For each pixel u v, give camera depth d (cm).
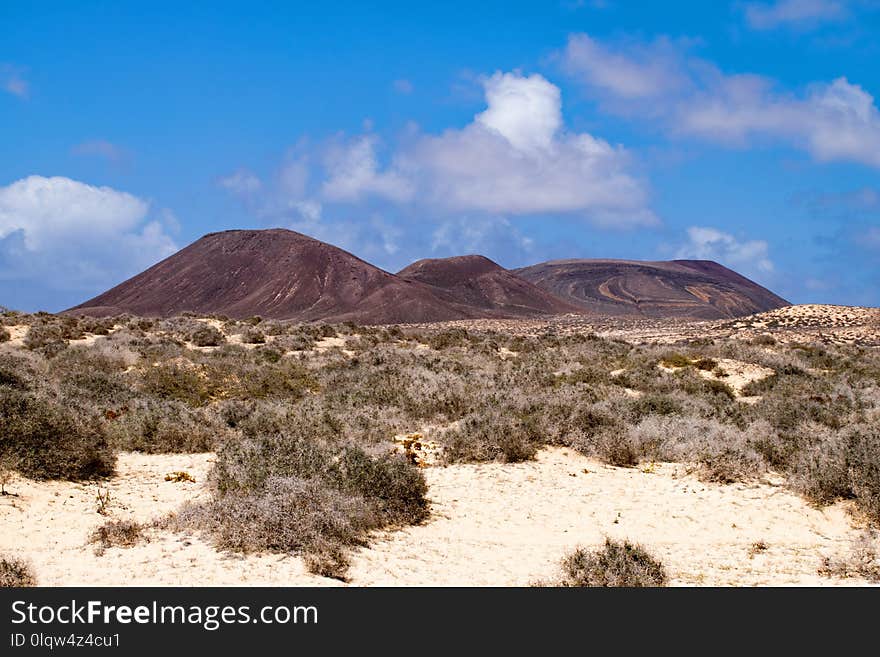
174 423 1705
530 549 1104
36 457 1257
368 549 1046
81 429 1409
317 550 968
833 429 1906
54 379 2109
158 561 930
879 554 1057
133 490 1291
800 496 1370
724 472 1488
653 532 1211
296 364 2839
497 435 1653
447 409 2008
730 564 1041
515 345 4216
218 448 1623
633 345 4788
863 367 3503
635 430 1778
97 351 2709
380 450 1577
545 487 1451
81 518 1085
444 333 4597
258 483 1158
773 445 1634
